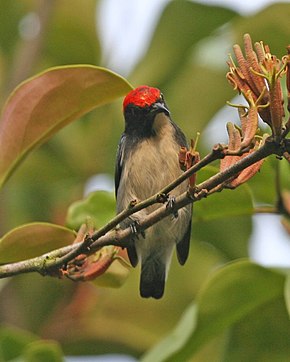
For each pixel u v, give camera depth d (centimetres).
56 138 1448
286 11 1290
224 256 1366
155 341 1373
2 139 890
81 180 1466
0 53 1547
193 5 1396
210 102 1381
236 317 1012
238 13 1402
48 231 837
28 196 1468
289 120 638
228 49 1368
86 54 1545
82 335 1351
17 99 877
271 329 1075
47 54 1559
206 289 990
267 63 641
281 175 999
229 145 672
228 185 698
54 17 1464
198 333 1017
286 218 1010
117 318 1370
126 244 786
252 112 667
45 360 1020
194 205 1023
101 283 895
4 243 834
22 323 1355
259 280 987
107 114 1461
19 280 1392
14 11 1560
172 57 1414
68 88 866
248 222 1342
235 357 1086
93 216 1033
